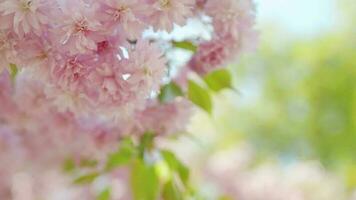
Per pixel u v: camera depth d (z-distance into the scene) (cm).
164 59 89
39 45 87
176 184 117
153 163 116
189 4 88
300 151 364
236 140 356
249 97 373
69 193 189
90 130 115
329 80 368
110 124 115
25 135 128
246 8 97
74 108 91
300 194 238
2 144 130
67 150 124
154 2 86
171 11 86
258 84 378
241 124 364
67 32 84
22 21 84
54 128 114
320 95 369
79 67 87
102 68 87
